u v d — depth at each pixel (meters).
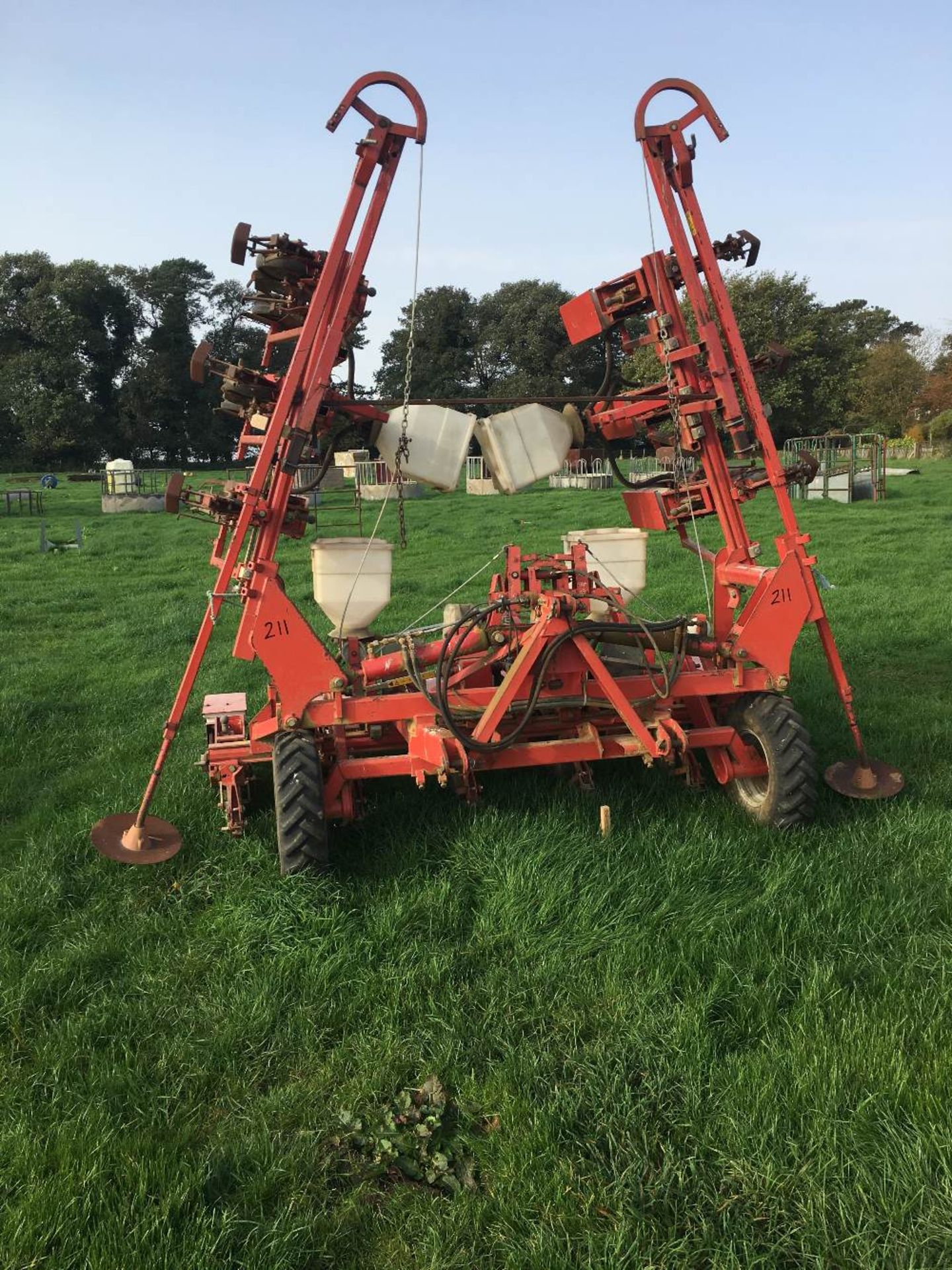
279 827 4.30
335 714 4.48
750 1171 2.59
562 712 4.99
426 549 18.41
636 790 5.29
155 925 4.14
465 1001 3.48
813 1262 2.33
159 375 72.88
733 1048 3.16
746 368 4.93
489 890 4.25
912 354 73.50
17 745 6.81
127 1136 2.83
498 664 5.14
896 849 4.43
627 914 3.98
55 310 68.56
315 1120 2.94
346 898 4.20
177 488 4.65
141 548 21.12
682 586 12.55
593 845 4.54
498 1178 2.67
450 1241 2.47
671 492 5.52
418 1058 3.21
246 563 4.50
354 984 3.62
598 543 5.31
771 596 4.78
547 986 3.51
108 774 6.16
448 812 5.04
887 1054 2.96
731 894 4.10
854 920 3.82
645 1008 3.31
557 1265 2.34
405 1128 2.92
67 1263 2.39
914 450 56.22
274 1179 2.68
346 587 4.84
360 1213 2.60
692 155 4.85
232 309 77.44
